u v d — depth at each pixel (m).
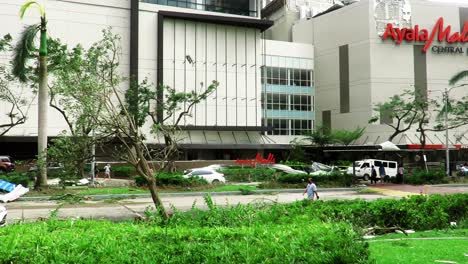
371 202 11.27
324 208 10.36
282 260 4.89
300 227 6.12
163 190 27.50
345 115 63.28
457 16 64.38
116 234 5.70
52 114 45.72
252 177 36.62
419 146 48.78
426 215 11.23
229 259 4.83
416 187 31.91
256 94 56.25
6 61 44.34
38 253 4.58
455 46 63.78
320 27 67.44
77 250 4.77
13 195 22.28
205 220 7.93
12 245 4.70
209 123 53.59
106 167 38.66
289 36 73.69
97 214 17.34
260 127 55.69
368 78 60.47
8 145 48.47
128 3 50.78
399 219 10.91
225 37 55.19
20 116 44.56
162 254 4.85
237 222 7.83
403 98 60.53
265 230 5.89
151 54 51.25
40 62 25.84
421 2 63.09
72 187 27.41
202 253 4.89
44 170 25.14
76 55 21.56
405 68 61.56
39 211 18.38
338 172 33.22
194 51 53.38
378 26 61.00
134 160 11.71
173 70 52.12
